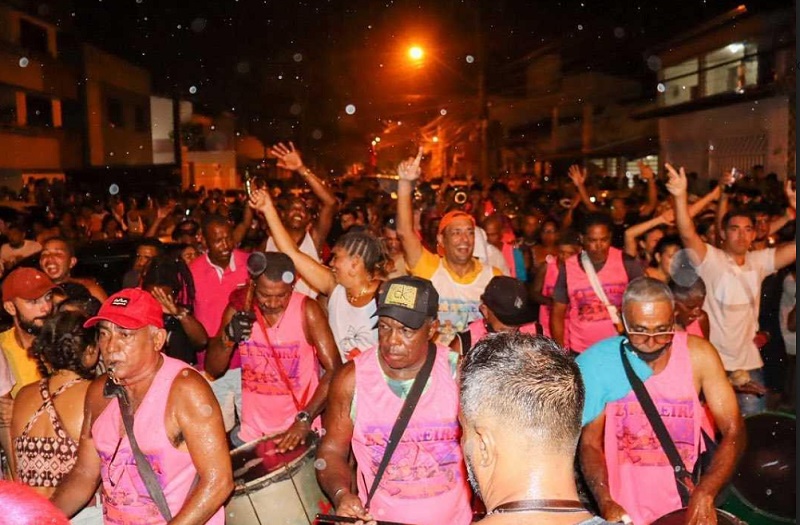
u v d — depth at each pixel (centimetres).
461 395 212
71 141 3300
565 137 3794
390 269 595
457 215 622
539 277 781
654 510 416
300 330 532
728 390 414
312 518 429
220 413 355
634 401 414
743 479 513
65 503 367
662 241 705
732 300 666
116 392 351
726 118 2352
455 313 620
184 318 626
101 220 1722
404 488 380
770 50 2162
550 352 210
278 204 1316
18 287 480
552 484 196
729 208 1036
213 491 346
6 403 474
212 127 4734
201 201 2283
